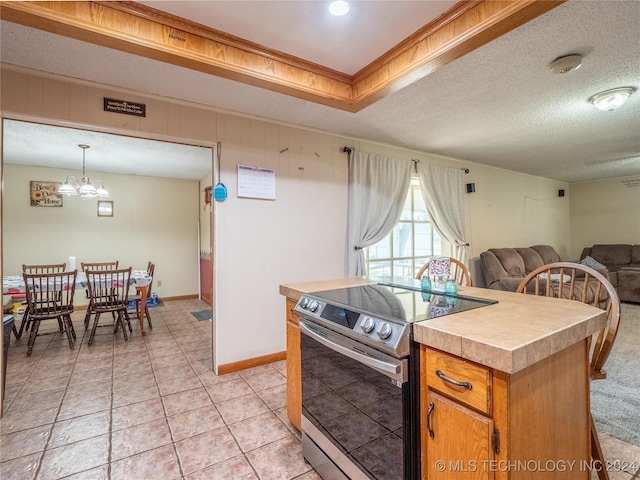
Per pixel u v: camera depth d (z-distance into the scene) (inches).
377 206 143.4
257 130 113.1
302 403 64.3
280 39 75.4
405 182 153.9
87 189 150.3
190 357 119.1
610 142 147.3
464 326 38.7
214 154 105.2
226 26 70.6
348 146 136.1
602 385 91.0
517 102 101.3
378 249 157.5
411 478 41.1
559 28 65.0
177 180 228.1
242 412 81.7
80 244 196.4
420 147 154.3
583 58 76.4
